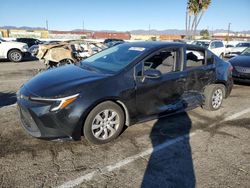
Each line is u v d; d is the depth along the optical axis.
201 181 3.06
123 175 3.12
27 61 15.12
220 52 17.80
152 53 4.32
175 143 4.01
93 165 3.32
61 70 4.42
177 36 55.72
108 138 3.90
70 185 2.90
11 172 3.10
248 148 3.94
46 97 3.44
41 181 2.95
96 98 3.59
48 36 45.78
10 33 43.31
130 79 3.96
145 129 4.48
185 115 5.29
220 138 4.26
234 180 3.10
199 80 5.08
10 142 3.84
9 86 7.54
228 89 5.87
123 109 4.03
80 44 10.15
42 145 3.78
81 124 3.57
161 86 4.35
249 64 7.90
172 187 2.93
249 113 5.59
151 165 3.36
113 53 4.72
